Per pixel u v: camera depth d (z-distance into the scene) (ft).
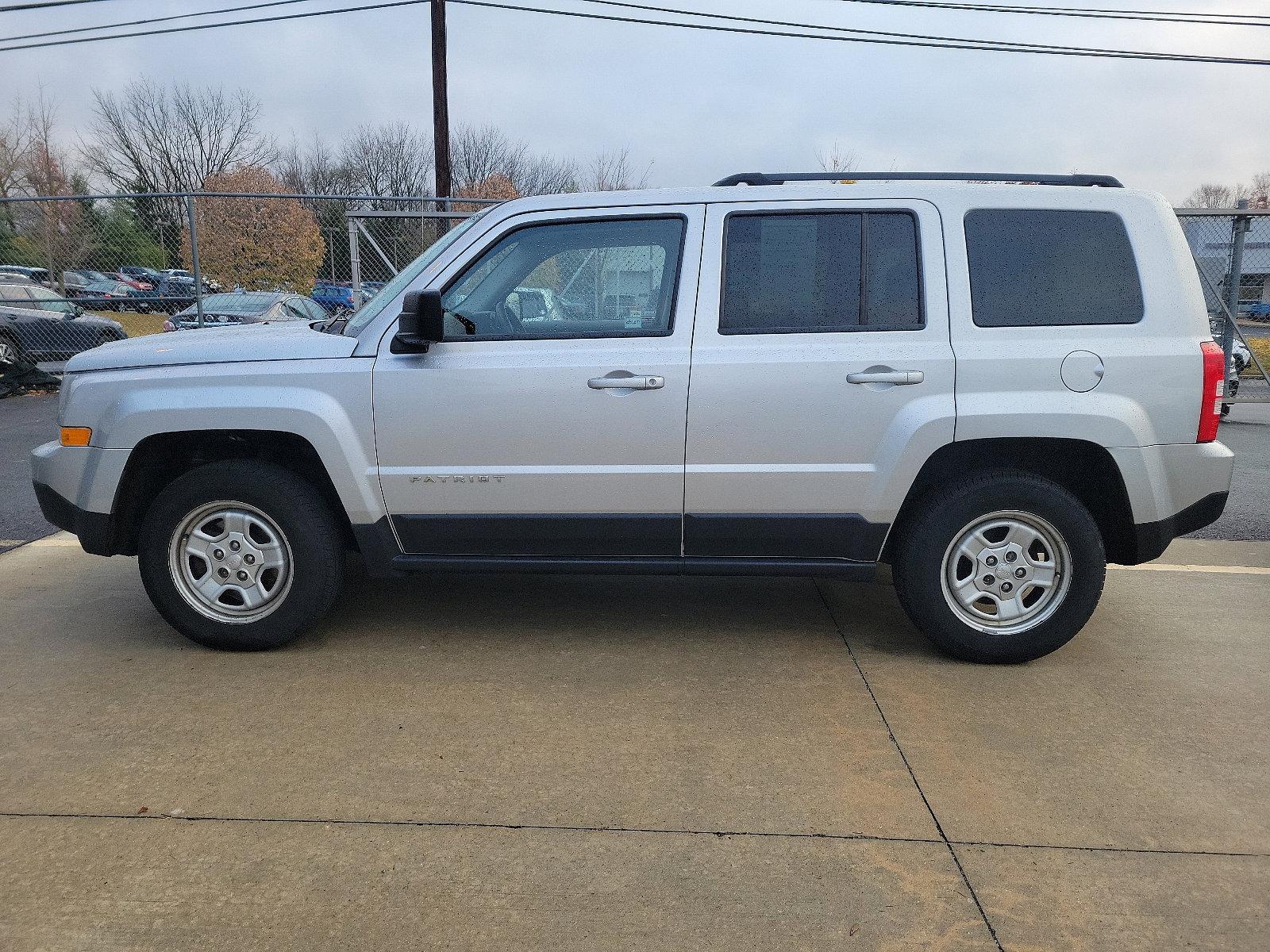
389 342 12.39
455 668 12.56
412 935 7.32
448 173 51.47
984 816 9.00
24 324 40.06
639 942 7.25
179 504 12.54
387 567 12.85
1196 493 12.14
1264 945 7.25
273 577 12.94
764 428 12.02
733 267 12.25
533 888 7.89
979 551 12.35
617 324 12.34
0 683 11.98
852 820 8.95
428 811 9.05
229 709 11.25
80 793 9.32
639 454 12.16
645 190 12.50
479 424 12.21
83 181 126.52
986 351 11.87
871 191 12.26
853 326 12.06
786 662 12.83
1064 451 12.50
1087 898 7.80
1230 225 35.58
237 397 12.29
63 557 17.88
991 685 12.06
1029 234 12.12
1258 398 42.98
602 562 12.70
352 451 12.32
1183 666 12.66
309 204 44.47
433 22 49.93
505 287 12.57
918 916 7.57
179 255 43.01
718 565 12.62
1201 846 8.52
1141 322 11.98
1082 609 12.28
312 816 8.95
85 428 12.62
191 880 7.98
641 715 11.16
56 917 7.49
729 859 8.31
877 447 12.01
